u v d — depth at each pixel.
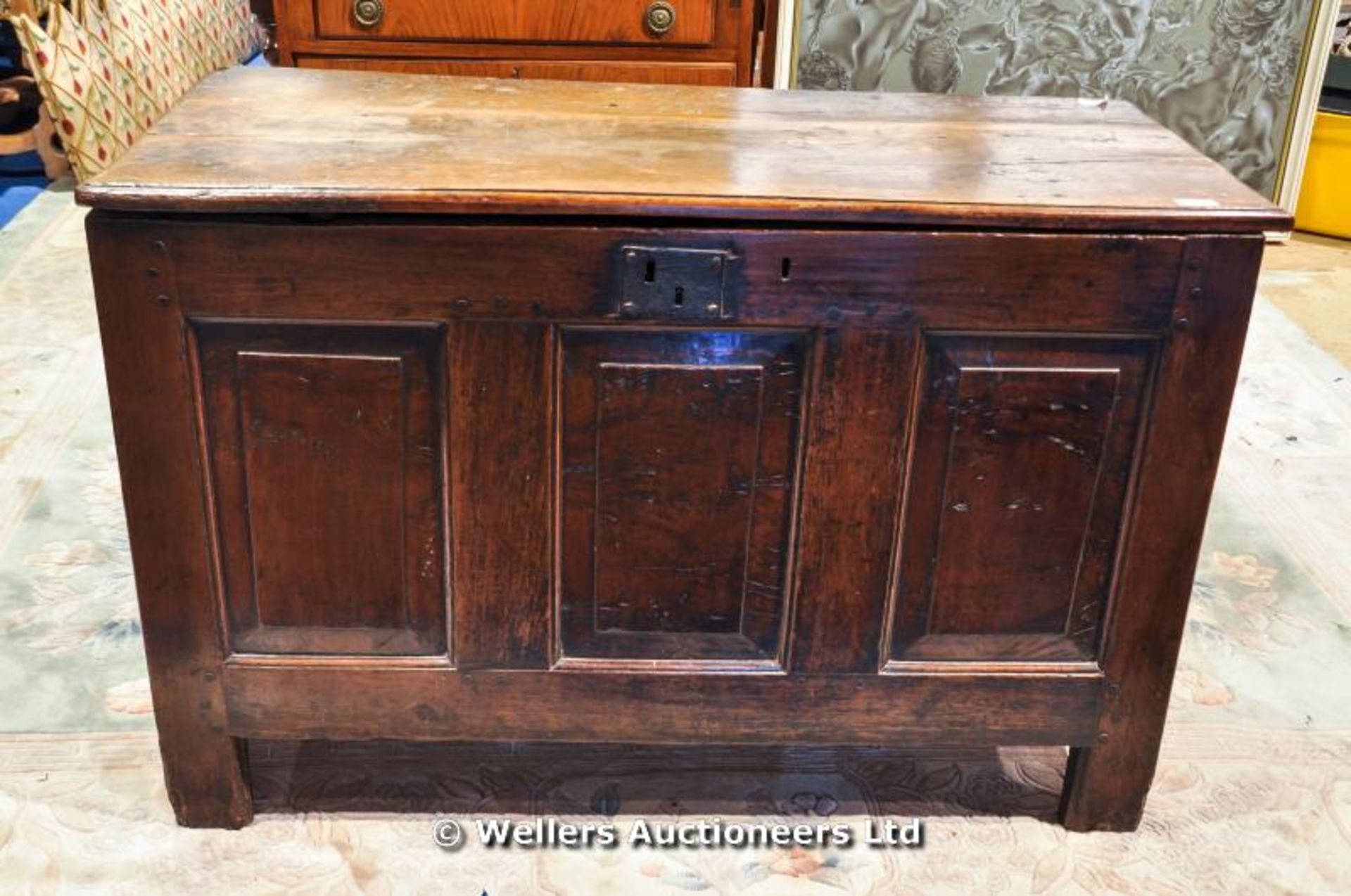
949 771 2.06
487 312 1.60
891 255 1.58
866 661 1.80
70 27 3.85
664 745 2.09
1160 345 1.64
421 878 1.83
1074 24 3.87
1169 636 1.79
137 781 1.99
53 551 2.55
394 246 1.56
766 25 3.98
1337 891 1.86
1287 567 2.64
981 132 1.91
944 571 1.75
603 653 1.80
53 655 2.26
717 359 1.64
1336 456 3.05
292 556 1.72
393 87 2.07
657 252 1.57
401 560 1.73
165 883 1.81
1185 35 3.89
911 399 1.65
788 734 1.85
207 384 1.63
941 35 3.87
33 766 2.00
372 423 1.66
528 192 1.55
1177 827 1.97
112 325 1.59
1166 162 1.78
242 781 1.88
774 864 1.88
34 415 3.01
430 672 1.79
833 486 1.70
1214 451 1.69
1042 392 1.66
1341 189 4.26
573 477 1.69
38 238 3.98
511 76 3.25
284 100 1.95
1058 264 1.58
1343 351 3.57
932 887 1.85
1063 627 1.80
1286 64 3.94
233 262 1.56
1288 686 2.29
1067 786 1.94
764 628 1.79
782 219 1.56
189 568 1.72
